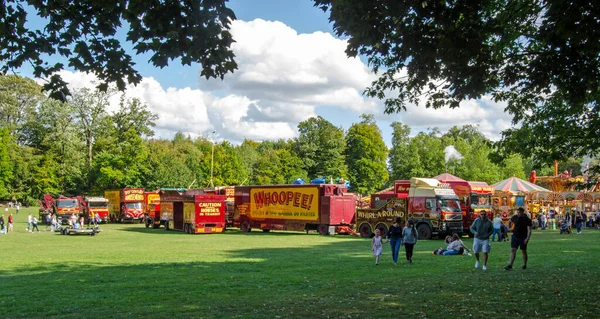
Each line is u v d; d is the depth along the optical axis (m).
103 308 10.77
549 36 9.80
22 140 97.25
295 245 30.05
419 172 85.62
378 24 9.70
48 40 9.97
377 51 10.62
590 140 14.59
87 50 10.01
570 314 9.48
